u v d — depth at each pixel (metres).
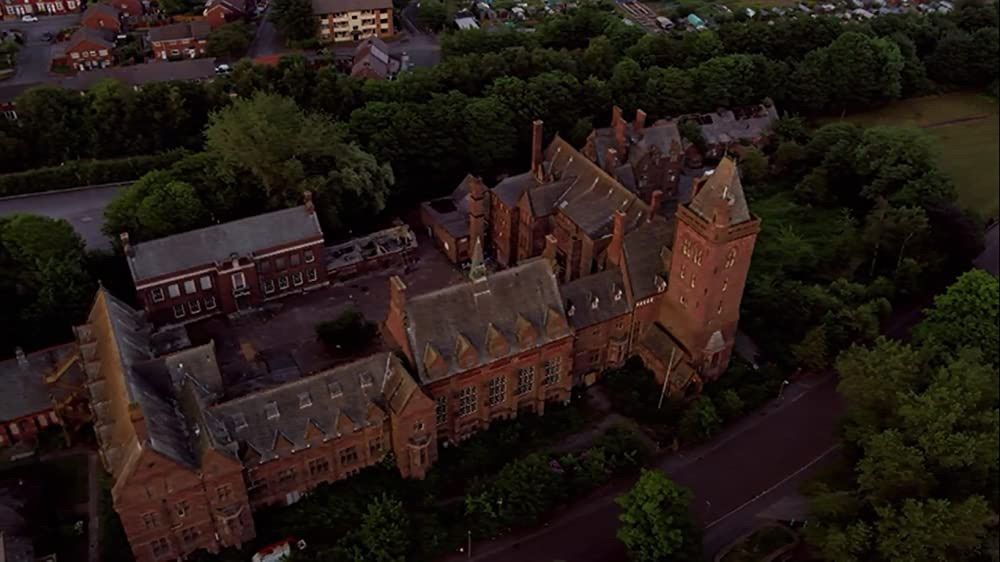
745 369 105.12
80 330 92.81
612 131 139.25
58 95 142.88
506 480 86.31
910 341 116.56
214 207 119.44
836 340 109.94
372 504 83.56
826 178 146.75
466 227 126.25
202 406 78.56
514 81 152.00
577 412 100.12
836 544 77.62
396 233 127.88
